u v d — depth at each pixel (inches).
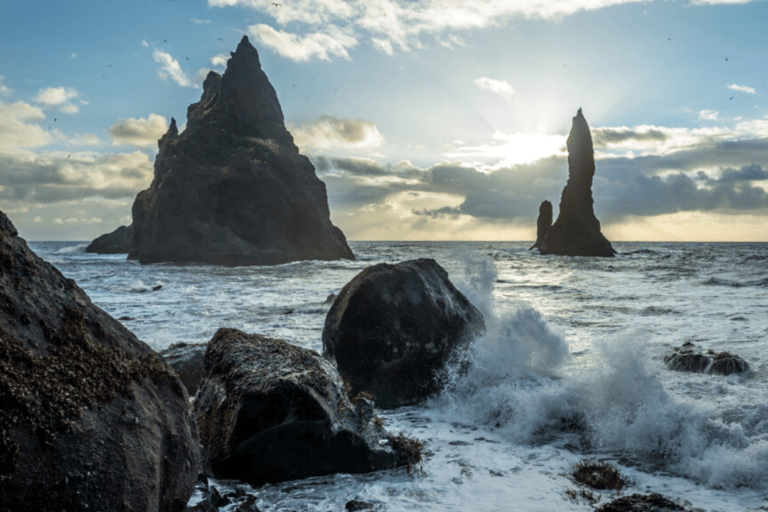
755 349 363.3
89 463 83.3
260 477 166.1
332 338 277.4
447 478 174.1
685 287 890.1
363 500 153.7
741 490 163.3
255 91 2738.7
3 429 75.9
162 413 103.0
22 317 91.4
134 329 473.1
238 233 2349.9
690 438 191.9
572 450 203.8
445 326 287.7
